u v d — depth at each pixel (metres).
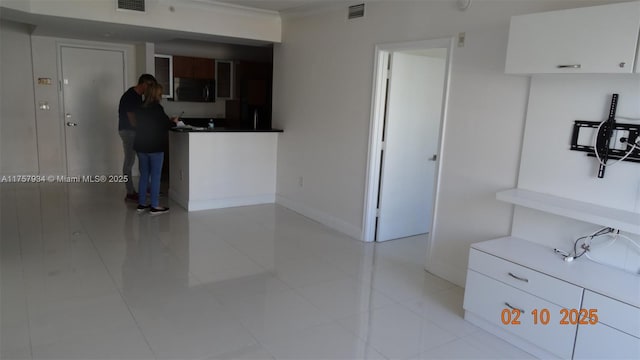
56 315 2.79
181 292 3.20
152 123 4.97
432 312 3.10
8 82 6.22
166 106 7.61
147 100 4.89
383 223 4.61
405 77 4.42
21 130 6.41
